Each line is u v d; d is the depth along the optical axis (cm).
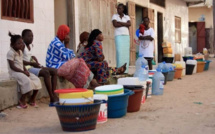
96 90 542
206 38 2884
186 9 2214
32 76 631
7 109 596
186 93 800
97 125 492
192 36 2897
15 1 851
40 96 682
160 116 548
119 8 945
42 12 945
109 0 1255
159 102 684
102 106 501
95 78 749
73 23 1042
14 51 619
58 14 1059
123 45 945
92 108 454
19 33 861
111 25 1271
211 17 2872
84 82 654
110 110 535
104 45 1224
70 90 464
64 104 451
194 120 516
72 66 645
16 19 851
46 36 961
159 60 1788
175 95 773
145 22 1059
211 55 2505
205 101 686
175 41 2011
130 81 621
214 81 1018
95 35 745
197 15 2906
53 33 990
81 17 1085
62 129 468
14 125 505
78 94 450
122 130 457
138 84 629
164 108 618
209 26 2875
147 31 1054
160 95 778
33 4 910
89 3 1127
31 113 587
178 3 2058
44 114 580
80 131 457
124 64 903
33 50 908
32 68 660
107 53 1245
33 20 910
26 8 887
